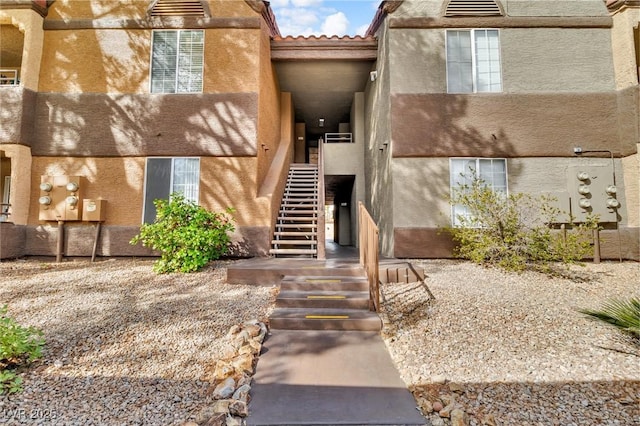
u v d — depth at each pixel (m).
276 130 11.11
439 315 4.57
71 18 8.47
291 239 9.62
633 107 7.81
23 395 2.88
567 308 4.74
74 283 5.88
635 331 3.55
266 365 3.51
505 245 6.75
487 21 8.30
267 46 9.41
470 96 8.23
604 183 7.94
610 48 8.32
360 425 2.62
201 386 3.08
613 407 2.76
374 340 4.09
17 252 7.80
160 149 8.24
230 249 7.98
